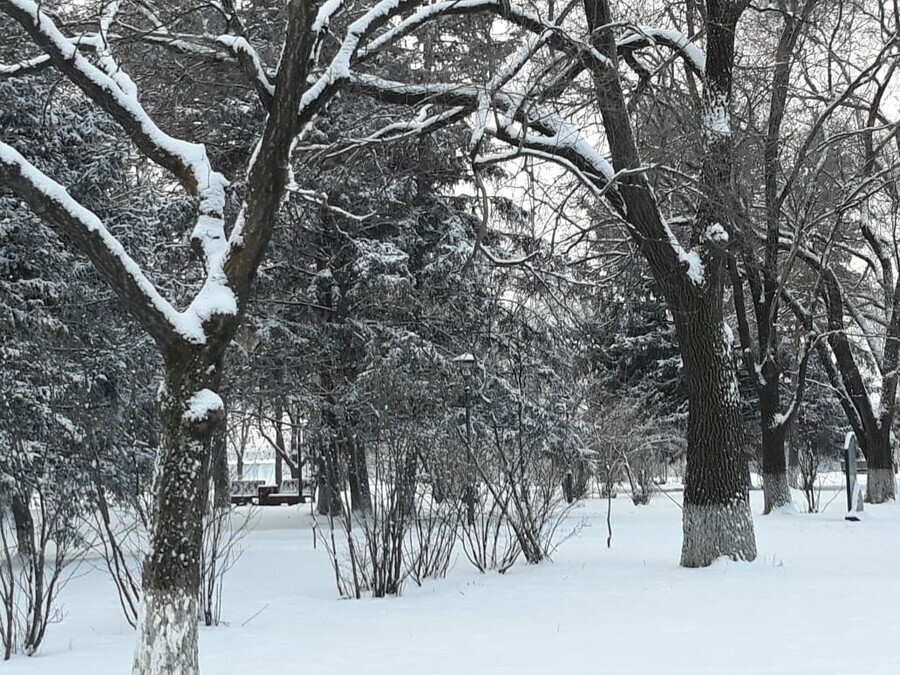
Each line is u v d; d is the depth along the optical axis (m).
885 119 23.69
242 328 23.27
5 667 8.21
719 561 13.50
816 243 25.20
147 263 19.58
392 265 22.25
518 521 15.59
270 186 7.28
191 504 6.86
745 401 36.66
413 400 14.55
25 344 16.72
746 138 15.42
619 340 34.81
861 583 11.78
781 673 7.07
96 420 15.62
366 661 8.01
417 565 13.08
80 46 9.00
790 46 18.30
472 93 11.98
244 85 13.44
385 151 14.66
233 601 11.74
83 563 16.53
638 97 14.22
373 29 8.27
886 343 28.34
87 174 18.17
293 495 35.38
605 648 8.27
